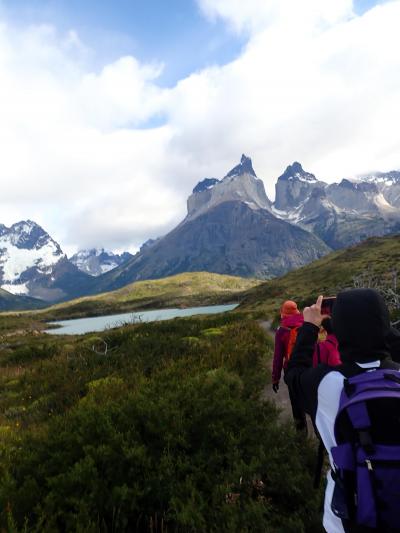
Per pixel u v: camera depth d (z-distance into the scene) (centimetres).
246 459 487
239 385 802
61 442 516
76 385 1138
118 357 1464
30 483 430
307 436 569
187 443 501
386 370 184
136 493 409
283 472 439
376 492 160
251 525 368
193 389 657
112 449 471
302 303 3500
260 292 12900
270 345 1661
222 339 1634
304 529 362
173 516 387
